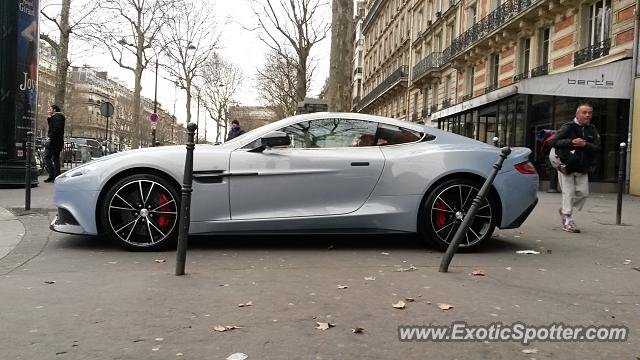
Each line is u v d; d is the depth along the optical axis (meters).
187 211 4.33
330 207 5.27
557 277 4.39
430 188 5.35
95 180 5.16
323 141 5.48
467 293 3.86
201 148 5.35
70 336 2.97
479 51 27.08
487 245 5.87
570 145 6.93
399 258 5.09
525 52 23.05
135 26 31.39
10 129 11.45
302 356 2.72
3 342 2.88
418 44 40.97
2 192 10.70
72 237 5.95
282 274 4.39
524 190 5.45
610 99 15.47
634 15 14.89
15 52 11.48
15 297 3.69
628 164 14.83
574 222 7.58
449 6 32.88
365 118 5.60
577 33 18.22
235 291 3.87
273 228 5.22
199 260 4.91
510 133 17.86
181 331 3.05
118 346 2.83
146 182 5.16
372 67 63.28
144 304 3.54
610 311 3.48
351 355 2.74
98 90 104.31
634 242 6.19
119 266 4.62
